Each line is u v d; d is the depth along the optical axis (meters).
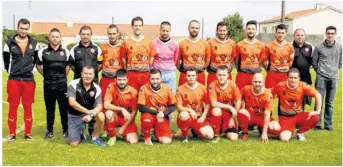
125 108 7.51
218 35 8.46
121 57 8.04
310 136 7.91
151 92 7.32
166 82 8.30
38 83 17.98
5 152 6.61
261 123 7.75
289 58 8.41
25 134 7.54
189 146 7.05
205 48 8.40
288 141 7.45
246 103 7.83
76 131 7.13
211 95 7.55
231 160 6.22
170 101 7.37
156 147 6.97
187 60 8.37
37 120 9.51
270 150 6.80
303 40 8.46
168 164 6.01
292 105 7.64
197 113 7.63
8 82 7.41
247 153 6.61
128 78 8.05
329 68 8.38
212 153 6.59
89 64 7.67
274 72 8.45
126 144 7.19
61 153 6.57
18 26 7.26
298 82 7.60
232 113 7.43
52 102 7.65
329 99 8.50
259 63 8.46
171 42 8.23
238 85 8.58
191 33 8.31
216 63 8.48
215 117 7.34
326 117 8.59
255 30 8.36
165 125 7.29
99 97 7.22
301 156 6.46
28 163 6.04
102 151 6.70
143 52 8.01
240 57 8.50
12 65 7.35
